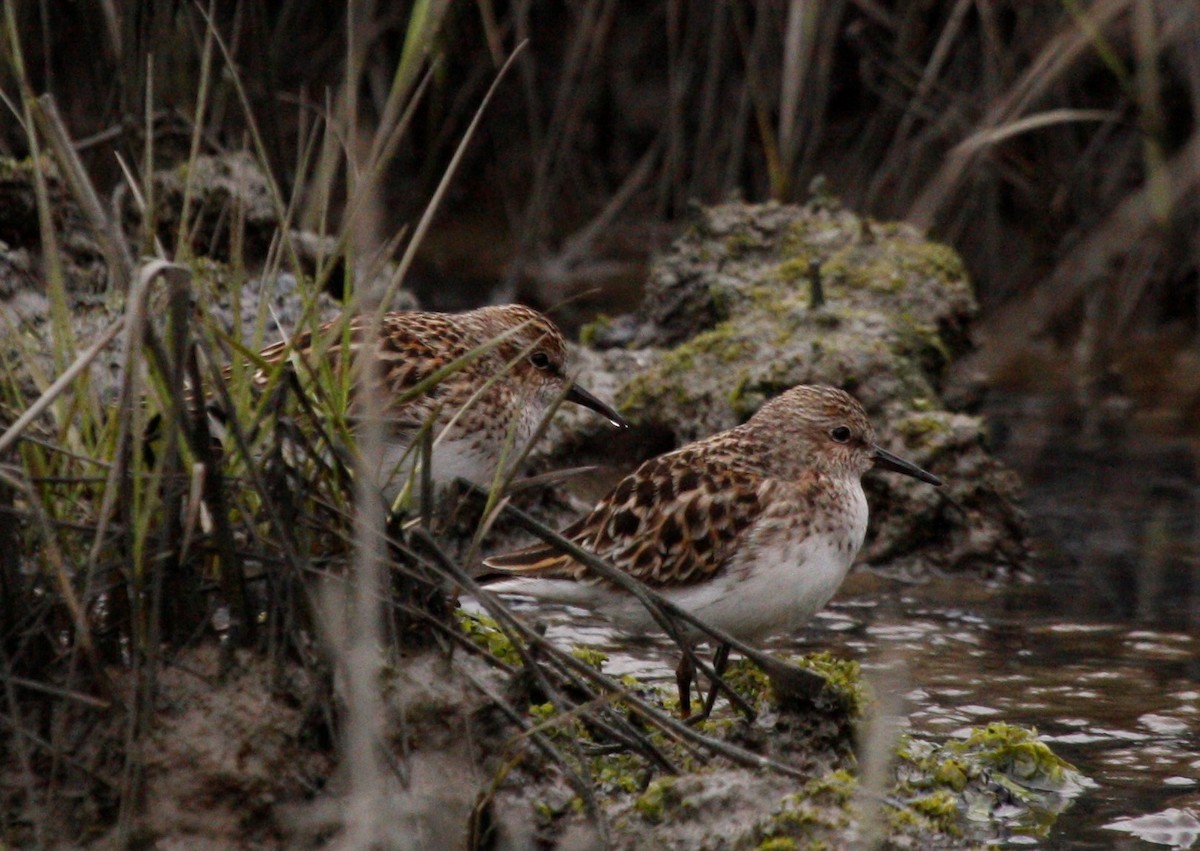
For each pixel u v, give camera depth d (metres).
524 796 8.45
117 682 8.13
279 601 8.14
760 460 10.23
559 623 12.20
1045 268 22.02
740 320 15.91
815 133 22.08
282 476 8.15
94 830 7.88
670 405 15.28
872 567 14.12
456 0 23.83
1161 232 21.22
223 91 16.91
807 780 8.50
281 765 8.05
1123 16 21.28
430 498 8.69
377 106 24.17
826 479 10.23
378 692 8.24
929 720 10.50
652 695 10.05
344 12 23.66
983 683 11.30
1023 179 22.12
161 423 8.12
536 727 8.14
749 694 9.55
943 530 14.22
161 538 7.73
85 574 8.10
